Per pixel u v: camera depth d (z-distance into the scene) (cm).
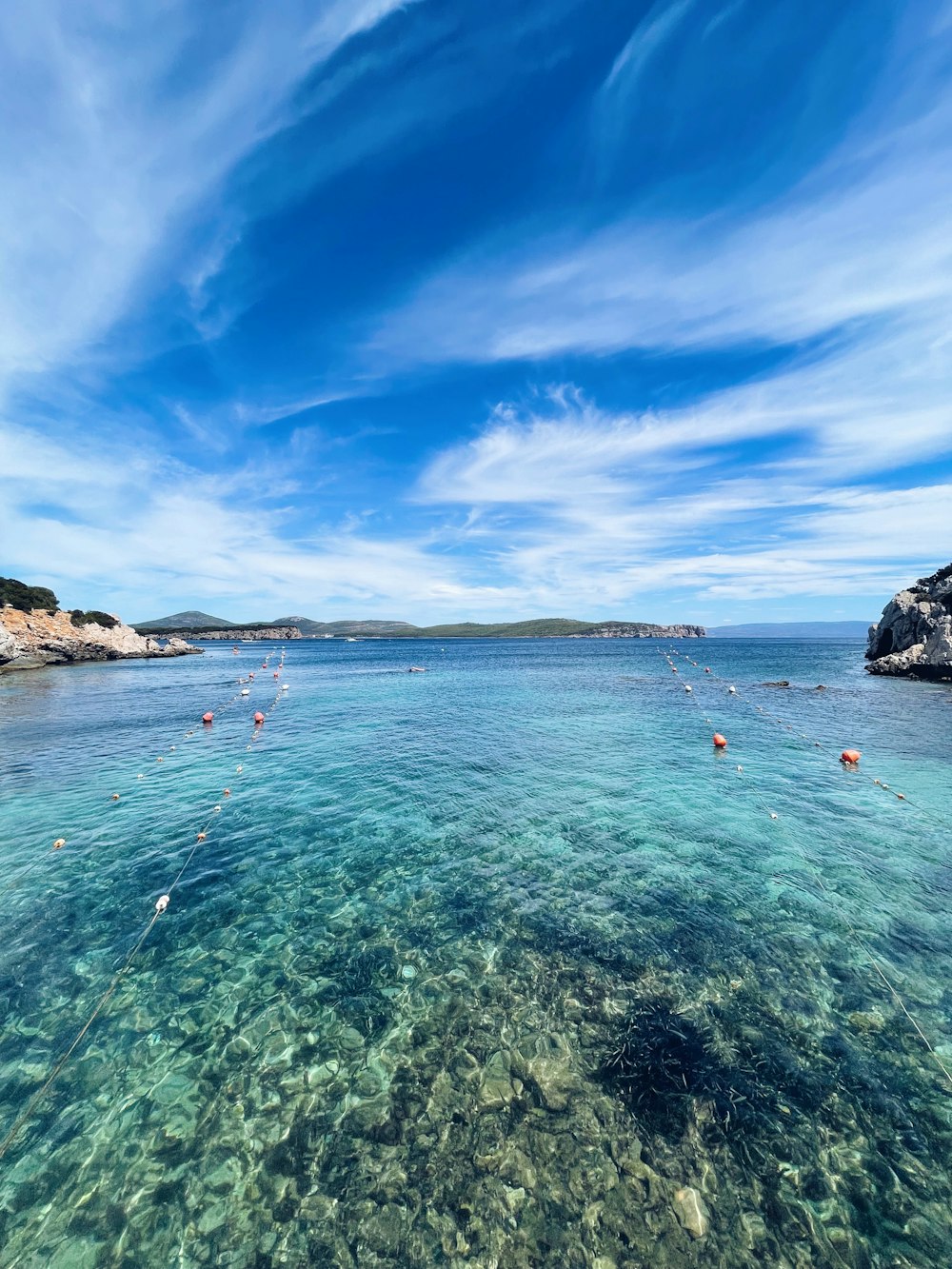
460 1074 795
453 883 1338
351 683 5525
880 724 3166
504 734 2916
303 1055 833
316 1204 625
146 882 1348
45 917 1205
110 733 3003
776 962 1030
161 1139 704
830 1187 632
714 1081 772
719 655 10181
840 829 1645
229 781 2122
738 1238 584
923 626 5738
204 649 14000
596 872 1388
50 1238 592
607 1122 712
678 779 2125
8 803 1888
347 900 1268
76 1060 826
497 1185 641
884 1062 803
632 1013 905
